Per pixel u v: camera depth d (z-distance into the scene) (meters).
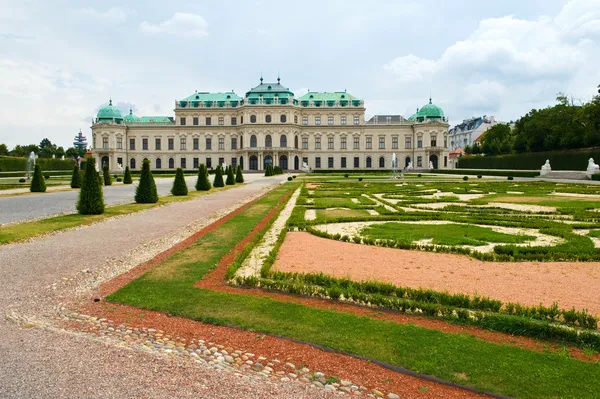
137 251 16.95
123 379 7.13
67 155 188.00
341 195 39.97
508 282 12.61
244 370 7.75
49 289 11.98
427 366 7.62
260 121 139.00
